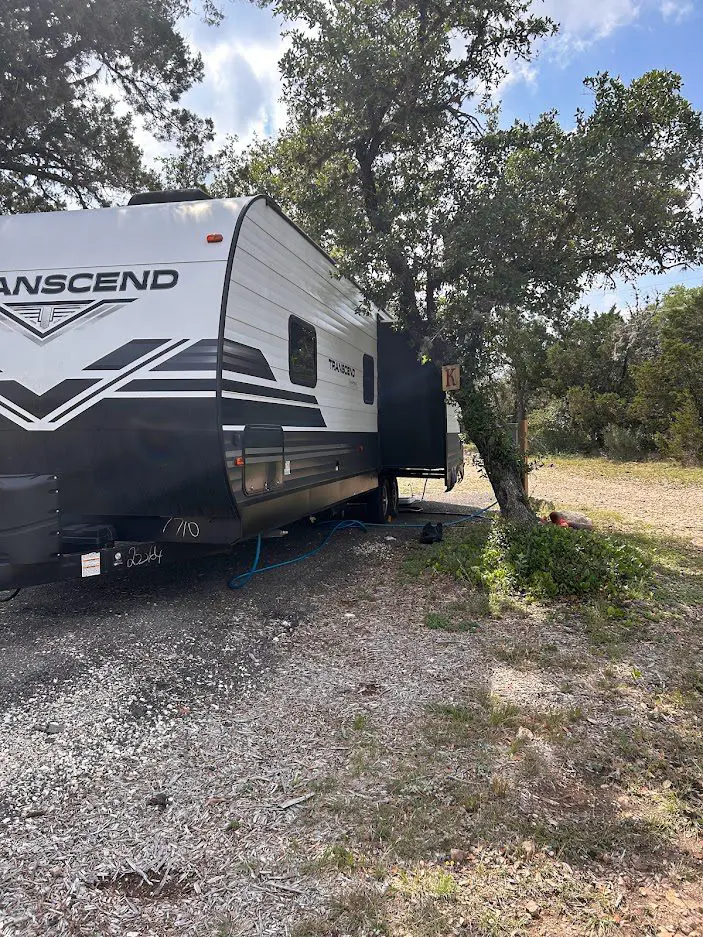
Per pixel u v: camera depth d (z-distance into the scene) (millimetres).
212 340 4523
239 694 3744
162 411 4527
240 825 2607
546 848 2496
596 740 3287
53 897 2227
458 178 7707
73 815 2652
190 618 4961
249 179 11766
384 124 8242
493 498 12375
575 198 7078
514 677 4012
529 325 7383
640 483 14219
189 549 5082
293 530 8734
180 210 4891
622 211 7184
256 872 2357
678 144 7293
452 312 7375
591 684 3924
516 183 7133
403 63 7387
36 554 4410
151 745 3182
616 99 7426
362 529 8836
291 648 4457
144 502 4664
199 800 2766
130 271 4711
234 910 2188
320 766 3025
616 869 2402
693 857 2475
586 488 13367
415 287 7945
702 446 17219
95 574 4621
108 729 3314
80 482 4695
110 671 3973
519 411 8914
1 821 2604
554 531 6680
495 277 7086
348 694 3762
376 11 7695
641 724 3451
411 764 3047
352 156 8750
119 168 12219
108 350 4625
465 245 7062
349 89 7555
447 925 2129
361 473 8312
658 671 4113
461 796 2801
